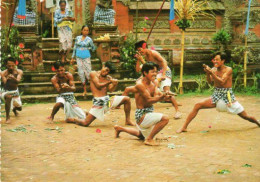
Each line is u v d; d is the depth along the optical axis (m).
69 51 11.48
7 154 4.85
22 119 7.37
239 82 11.66
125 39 12.14
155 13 12.97
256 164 4.32
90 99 10.23
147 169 4.22
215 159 4.56
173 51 12.73
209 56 13.00
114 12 11.93
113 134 6.10
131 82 10.86
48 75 10.88
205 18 13.20
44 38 11.91
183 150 5.04
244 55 11.65
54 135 6.00
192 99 9.96
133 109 8.68
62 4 10.95
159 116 5.28
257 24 13.20
